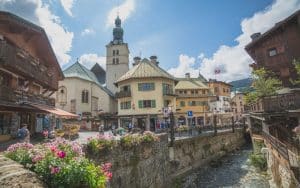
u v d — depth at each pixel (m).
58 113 24.08
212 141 34.41
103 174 6.03
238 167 28.03
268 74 31.98
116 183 13.00
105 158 12.33
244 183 21.61
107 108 58.22
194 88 65.50
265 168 24.64
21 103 20.08
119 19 72.00
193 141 28.11
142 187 15.92
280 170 16.48
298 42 29.92
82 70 58.84
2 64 18.36
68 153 6.39
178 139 24.42
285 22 30.16
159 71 48.12
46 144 7.16
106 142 12.50
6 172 4.68
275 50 32.56
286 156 14.30
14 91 20.06
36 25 22.78
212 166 29.36
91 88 58.00
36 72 24.62
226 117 72.12
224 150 37.53
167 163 21.36
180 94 65.38
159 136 20.02
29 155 5.82
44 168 5.27
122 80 47.59
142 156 16.45
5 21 20.02
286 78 30.52
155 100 45.25
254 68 37.53
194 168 26.88
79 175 5.30
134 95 46.06
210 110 64.62
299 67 25.42
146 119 45.16
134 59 59.38
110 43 70.31
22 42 23.17
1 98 17.64
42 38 25.08
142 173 16.14
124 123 46.69
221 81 76.88
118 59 68.62
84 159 5.97
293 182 13.09
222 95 76.50
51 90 32.91
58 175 5.20
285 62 30.55
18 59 20.19
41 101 26.78
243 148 43.78
